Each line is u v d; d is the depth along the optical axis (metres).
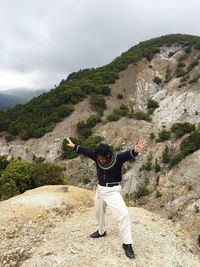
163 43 95.88
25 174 14.85
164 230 5.41
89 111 51.69
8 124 52.09
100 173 3.81
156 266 3.59
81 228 5.04
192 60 76.25
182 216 19.59
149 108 56.34
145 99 65.00
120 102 60.34
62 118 49.91
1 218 4.97
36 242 4.41
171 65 78.94
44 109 53.06
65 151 38.16
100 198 4.04
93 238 4.47
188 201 20.73
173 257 4.01
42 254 3.89
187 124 35.00
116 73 71.75
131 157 3.51
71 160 34.66
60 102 53.69
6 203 6.03
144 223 5.70
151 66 80.12
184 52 81.75
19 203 6.04
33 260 3.72
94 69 84.94
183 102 49.84
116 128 42.28
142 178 27.78
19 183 14.45
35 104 57.38
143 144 3.40
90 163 32.38
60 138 43.66
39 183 14.70
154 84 70.88
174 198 21.92
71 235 4.64
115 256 3.76
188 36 98.94
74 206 6.47
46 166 15.73
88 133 42.81
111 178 3.72
